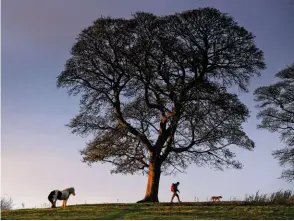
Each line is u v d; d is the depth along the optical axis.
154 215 26.06
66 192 30.22
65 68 35.78
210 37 35.44
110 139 36.00
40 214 26.88
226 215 26.16
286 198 32.88
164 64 35.25
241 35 35.22
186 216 25.67
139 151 36.09
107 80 36.44
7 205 38.88
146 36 35.00
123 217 25.52
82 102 36.28
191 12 35.12
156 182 35.00
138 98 36.47
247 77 36.78
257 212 27.16
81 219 24.95
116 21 35.25
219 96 34.28
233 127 34.91
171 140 35.47
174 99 34.84
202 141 35.53
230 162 36.03
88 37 35.44
